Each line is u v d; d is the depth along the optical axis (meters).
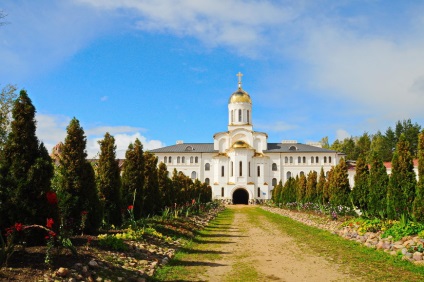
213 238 24.56
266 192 92.88
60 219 13.34
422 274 12.72
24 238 12.29
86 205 16.42
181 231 23.98
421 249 14.49
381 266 14.27
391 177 21.53
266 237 25.08
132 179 23.89
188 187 46.69
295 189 57.09
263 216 48.00
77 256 11.92
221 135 99.00
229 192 91.00
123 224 20.34
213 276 13.28
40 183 12.83
